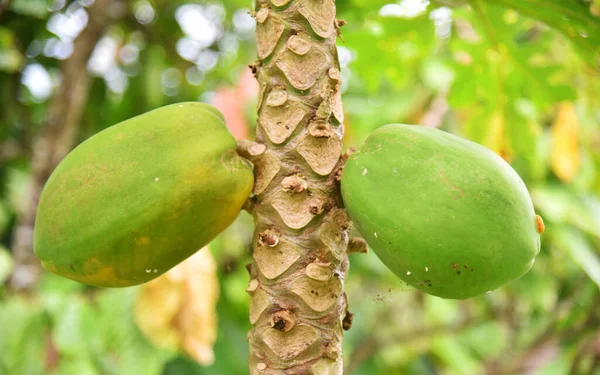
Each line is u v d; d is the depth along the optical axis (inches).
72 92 197.9
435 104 211.6
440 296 87.7
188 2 247.8
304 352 87.4
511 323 294.5
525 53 153.0
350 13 160.2
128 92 249.4
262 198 92.6
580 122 195.9
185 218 91.4
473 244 81.7
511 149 168.4
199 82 262.1
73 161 95.1
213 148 92.4
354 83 244.8
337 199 93.0
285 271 89.0
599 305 224.7
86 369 172.7
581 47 136.3
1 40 215.8
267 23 94.2
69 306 172.1
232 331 249.4
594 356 227.6
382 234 85.5
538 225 88.2
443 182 83.5
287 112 92.1
